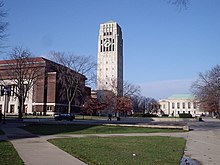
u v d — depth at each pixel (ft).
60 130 99.25
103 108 290.76
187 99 524.52
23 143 58.59
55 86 306.76
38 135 79.77
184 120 231.09
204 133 97.14
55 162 37.35
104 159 39.01
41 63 243.81
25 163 36.14
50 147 52.24
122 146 54.75
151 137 77.05
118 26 461.78
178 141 67.21
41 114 294.66
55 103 304.50
